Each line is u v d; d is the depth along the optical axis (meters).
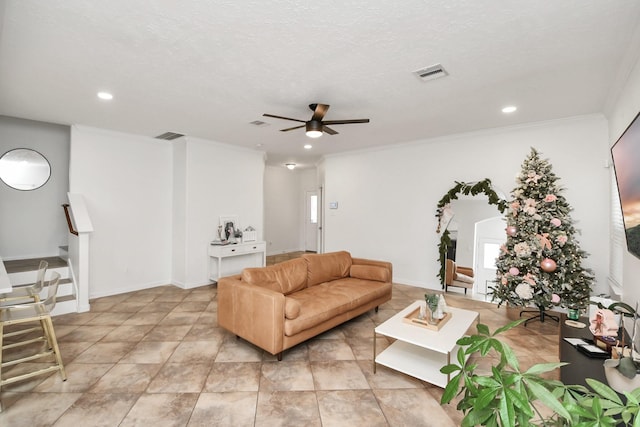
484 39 2.15
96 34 2.10
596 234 3.78
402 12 1.85
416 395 2.31
